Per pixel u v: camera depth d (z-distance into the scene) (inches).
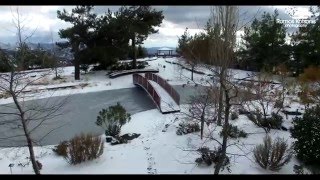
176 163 538.0
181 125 705.6
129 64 1737.2
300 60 1385.3
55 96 1173.7
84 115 941.8
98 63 1673.2
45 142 716.0
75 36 1446.9
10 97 1101.7
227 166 500.1
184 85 1253.7
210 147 581.6
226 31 452.8
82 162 557.6
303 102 824.9
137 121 853.8
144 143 656.4
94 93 1245.7
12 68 458.6
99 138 618.8
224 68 445.7
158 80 1218.6
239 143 589.6
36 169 458.0
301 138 498.0
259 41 1425.9
